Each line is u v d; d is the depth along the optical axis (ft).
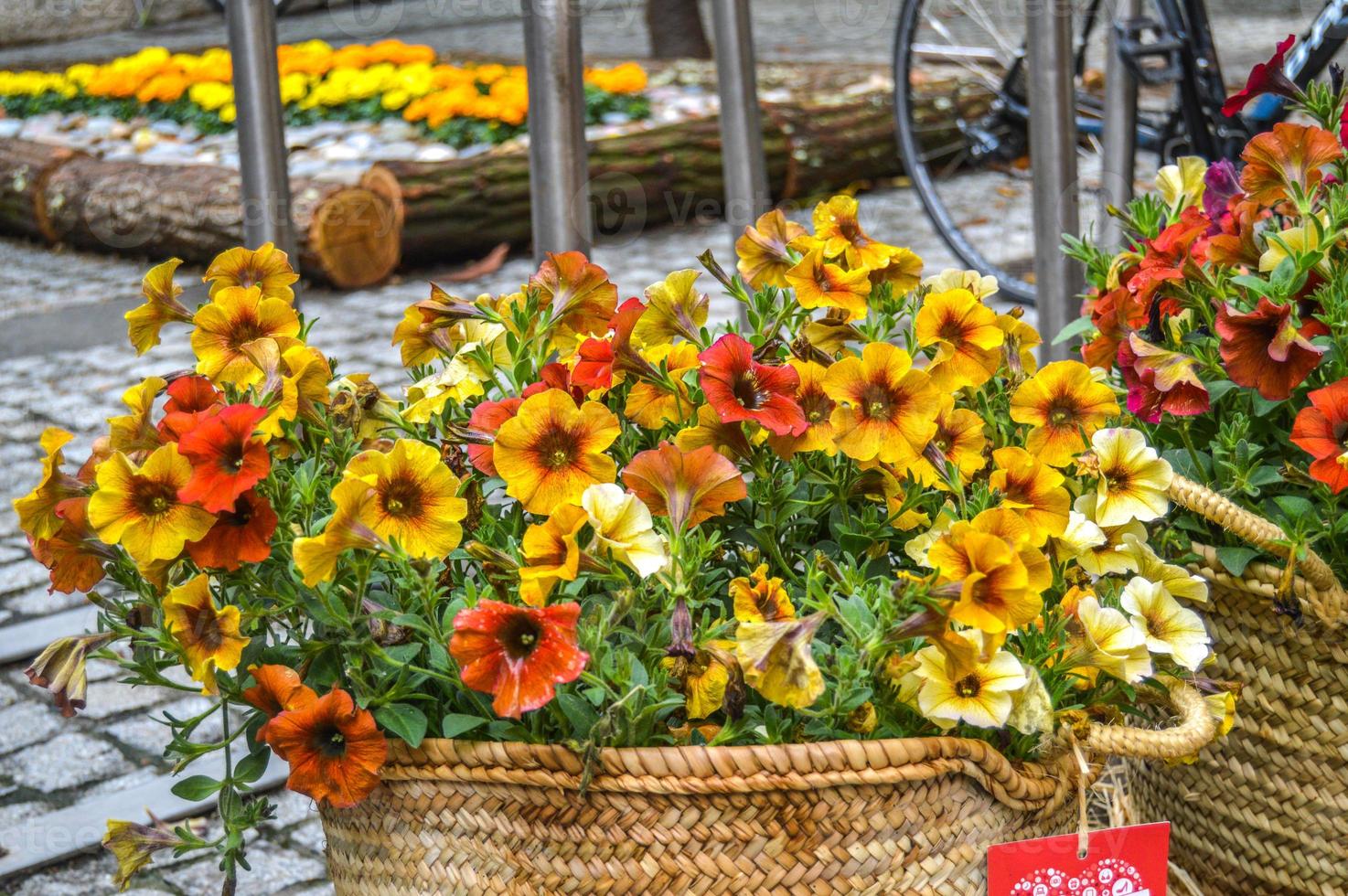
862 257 3.63
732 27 6.38
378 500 2.91
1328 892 3.80
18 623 8.30
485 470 3.13
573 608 2.74
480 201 16.19
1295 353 3.51
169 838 3.21
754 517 3.40
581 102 5.14
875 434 3.13
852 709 2.87
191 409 3.18
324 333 13.61
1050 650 3.11
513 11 35.81
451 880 2.99
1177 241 3.92
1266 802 3.83
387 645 3.03
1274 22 24.70
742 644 2.79
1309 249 3.75
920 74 20.45
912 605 2.81
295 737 2.89
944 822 2.93
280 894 5.96
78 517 3.06
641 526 2.90
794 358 3.39
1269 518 3.73
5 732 7.22
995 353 3.39
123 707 7.48
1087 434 3.46
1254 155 3.89
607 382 3.19
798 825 2.82
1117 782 4.66
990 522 2.91
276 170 5.46
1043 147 6.45
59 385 12.11
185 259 15.98
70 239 17.07
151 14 31.81
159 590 3.10
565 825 2.86
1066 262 6.55
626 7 37.42
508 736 2.97
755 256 3.66
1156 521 3.87
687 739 2.98
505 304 3.65
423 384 3.55
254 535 2.94
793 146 18.85
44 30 29.68
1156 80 9.85
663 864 2.84
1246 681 3.77
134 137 18.58
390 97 18.34
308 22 33.42
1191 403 3.63
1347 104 4.08
